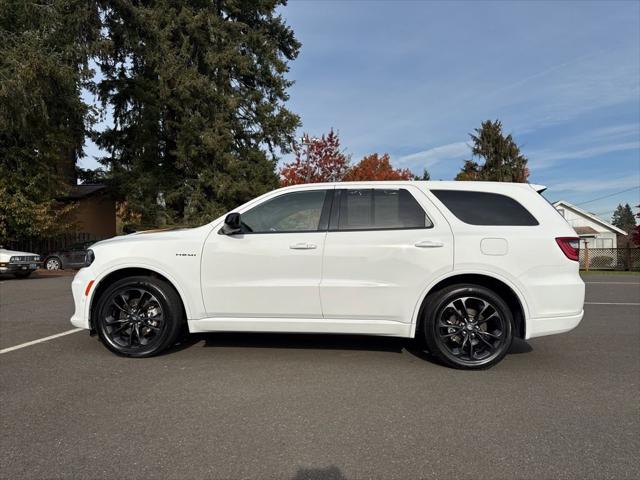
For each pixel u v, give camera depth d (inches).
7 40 645.9
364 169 1227.9
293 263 192.1
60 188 778.8
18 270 583.5
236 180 901.2
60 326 267.7
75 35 751.1
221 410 145.3
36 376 176.7
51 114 724.7
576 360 201.8
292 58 1144.2
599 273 789.9
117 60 948.0
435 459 116.4
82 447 121.7
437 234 188.7
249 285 193.8
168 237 201.8
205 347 218.4
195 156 886.4
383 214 195.3
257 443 124.2
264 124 974.4
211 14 882.1
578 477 108.4
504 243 185.9
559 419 139.8
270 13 1039.0
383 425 135.3
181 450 120.3
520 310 187.2
